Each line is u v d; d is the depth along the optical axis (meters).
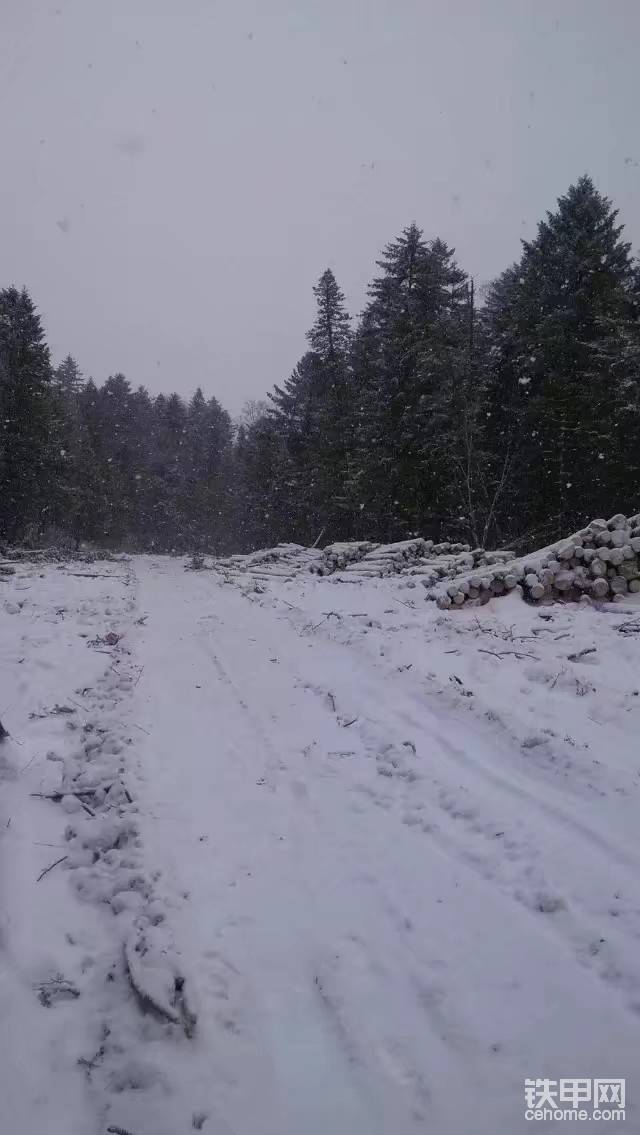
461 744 5.71
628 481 23.95
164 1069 2.55
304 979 3.08
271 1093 2.48
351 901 3.66
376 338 34.94
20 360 37.62
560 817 4.40
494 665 7.76
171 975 2.93
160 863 3.88
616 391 22.84
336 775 5.29
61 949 3.21
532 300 28.56
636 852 3.94
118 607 14.30
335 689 7.43
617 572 11.05
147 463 66.75
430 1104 2.43
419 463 28.12
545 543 27.89
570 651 8.13
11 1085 2.45
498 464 29.25
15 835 4.22
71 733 6.06
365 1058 2.64
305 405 42.12
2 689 7.33
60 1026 2.75
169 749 5.71
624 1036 2.71
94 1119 2.36
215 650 9.65
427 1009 2.90
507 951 3.24
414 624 10.33
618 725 5.82
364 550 20.53
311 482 37.44
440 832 4.38
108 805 4.63
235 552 57.22
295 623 11.73
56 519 45.19
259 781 5.17
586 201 29.31
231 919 3.48
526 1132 2.31
